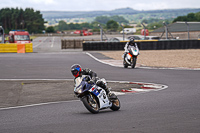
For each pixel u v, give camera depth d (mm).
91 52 117125
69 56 100500
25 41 157750
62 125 22469
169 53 102000
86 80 26188
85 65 72812
